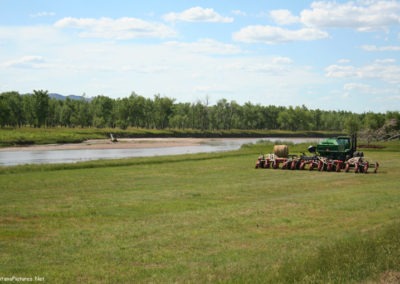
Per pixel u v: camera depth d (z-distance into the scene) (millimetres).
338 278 7395
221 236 10789
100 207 14664
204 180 22984
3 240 10352
